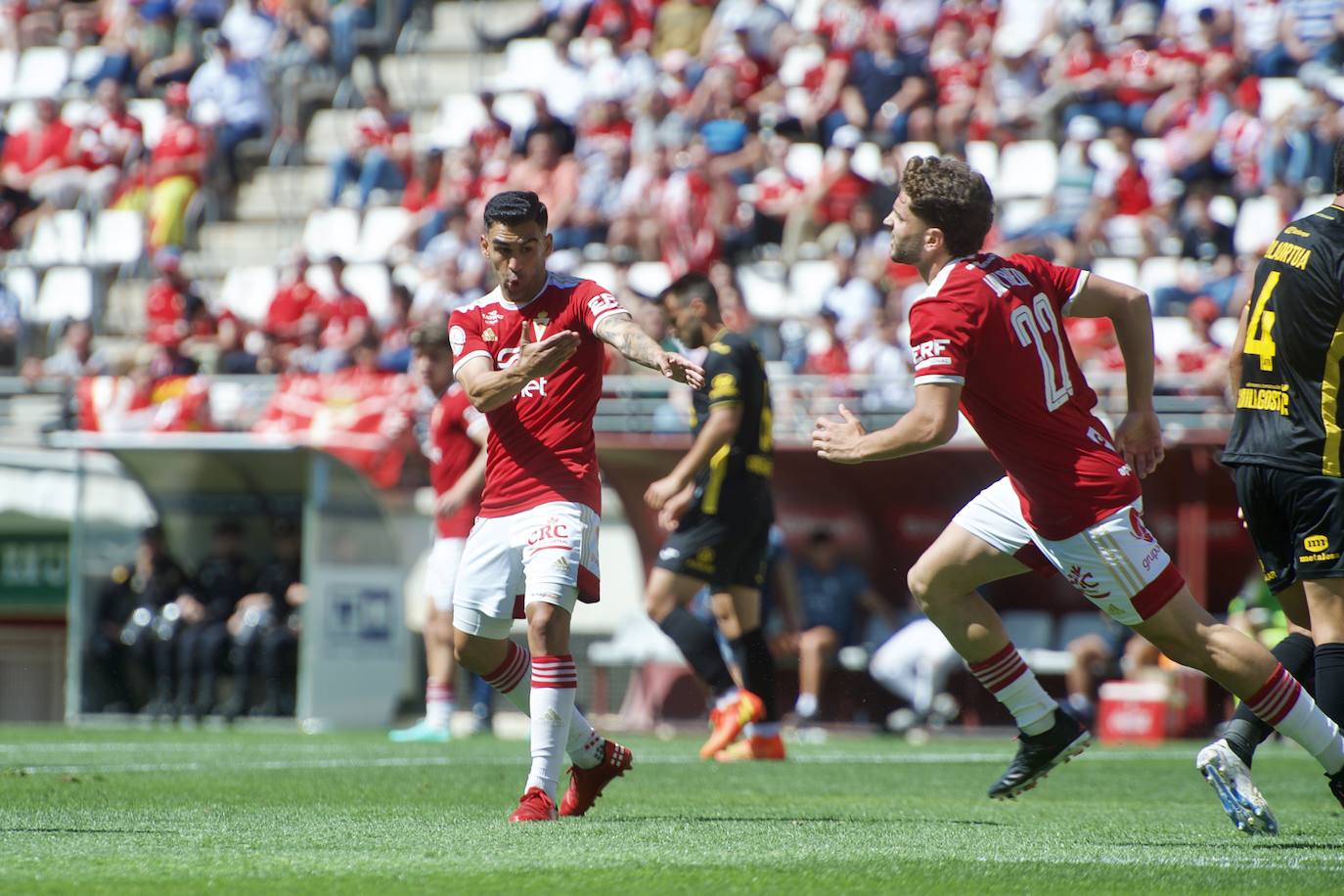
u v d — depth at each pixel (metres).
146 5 80.38
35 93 80.25
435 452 38.59
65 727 45.47
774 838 16.17
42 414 62.25
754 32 67.56
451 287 61.41
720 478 30.69
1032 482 16.88
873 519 50.31
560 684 18.25
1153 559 16.66
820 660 47.34
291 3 77.50
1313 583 16.98
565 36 71.69
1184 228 55.81
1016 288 16.98
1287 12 60.41
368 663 46.31
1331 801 22.23
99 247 71.25
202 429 56.09
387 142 70.88
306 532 45.09
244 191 74.94
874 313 54.94
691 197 60.03
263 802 20.66
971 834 16.88
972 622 18.77
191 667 46.94
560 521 18.31
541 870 13.48
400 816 18.75
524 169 65.06
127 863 13.95
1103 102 61.31
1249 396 17.38
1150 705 43.75
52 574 51.97
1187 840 16.47
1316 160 57.03
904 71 64.50
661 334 47.66
